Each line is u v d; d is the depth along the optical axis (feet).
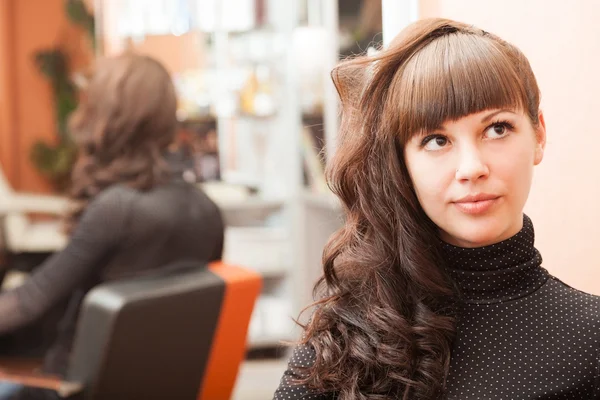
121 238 6.53
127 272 6.59
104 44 14.32
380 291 3.08
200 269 6.79
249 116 13.42
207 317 6.44
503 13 4.00
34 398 6.01
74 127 6.89
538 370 2.85
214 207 7.16
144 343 6.06
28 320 6.56
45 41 21.93
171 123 6.95
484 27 4.08
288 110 12.90
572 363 2.82
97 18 14.32
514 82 2.73
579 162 3.72
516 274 2.95
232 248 13.05
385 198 3.10
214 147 13.94
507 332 2.92
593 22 3.58
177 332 6.25
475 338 2.96
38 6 21.85
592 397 2.82
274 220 13.76
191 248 6.82
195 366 6.52
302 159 12.67
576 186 3.74
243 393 11.88
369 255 3.13
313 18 12.26
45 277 6.57
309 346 3.20
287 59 12.78
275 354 13.01
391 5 4.20
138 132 6.73
